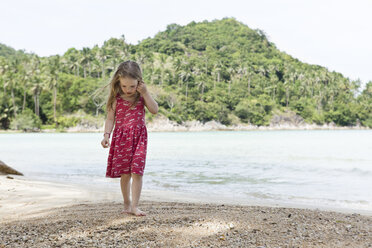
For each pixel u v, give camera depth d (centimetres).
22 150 1950
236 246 206
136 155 282
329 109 12369
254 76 12950
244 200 497
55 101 8262
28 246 206
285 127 11181
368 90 13525
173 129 9244
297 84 13125
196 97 10581
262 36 17675
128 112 289
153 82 10550
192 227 243
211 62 13512
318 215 296
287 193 588
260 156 1480
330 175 846
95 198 432
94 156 1469
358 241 218
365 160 1286
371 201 516
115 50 12125
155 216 277
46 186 555
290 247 206
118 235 226
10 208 346
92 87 8800
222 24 18688
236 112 10819
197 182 725
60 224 255
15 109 7788
